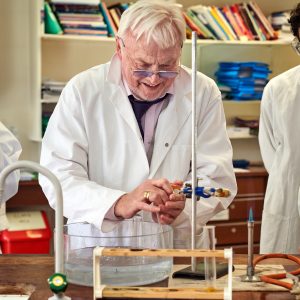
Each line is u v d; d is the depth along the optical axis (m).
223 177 2.35
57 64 4.45
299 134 3.18
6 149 2.57
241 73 4.52
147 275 1.69
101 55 4.54
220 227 4.36
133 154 2.31
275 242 3.21
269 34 4.58
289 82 3.24
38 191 4.11
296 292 1.63
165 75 2.00
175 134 2.33
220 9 4.50
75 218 2.13
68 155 2.26
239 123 4.75
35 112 4.32
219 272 1.77
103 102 2.30
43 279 1.77
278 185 3.20
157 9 1.98
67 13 4.16
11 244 4.06
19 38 4.38
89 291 1.66
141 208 1.97
